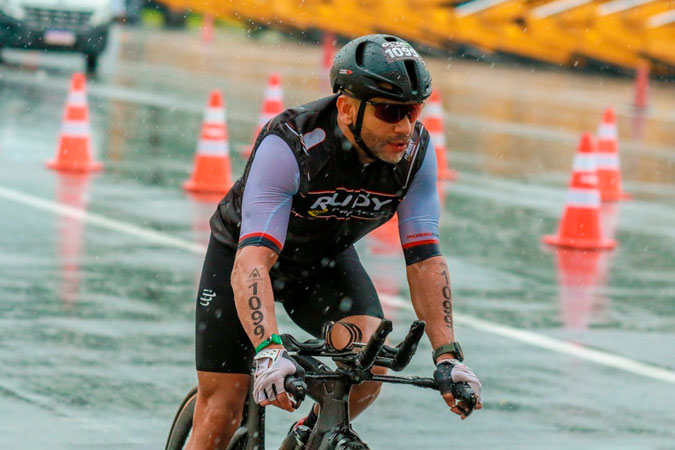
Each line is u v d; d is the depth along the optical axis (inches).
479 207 1011.9
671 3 2316.7
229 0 2869.1
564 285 752.3
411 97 305.4
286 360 294.2
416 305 339.3
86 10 1902.1
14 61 2026.3
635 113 1849.2
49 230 826.8
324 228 346.9
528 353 601.0
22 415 486.9
